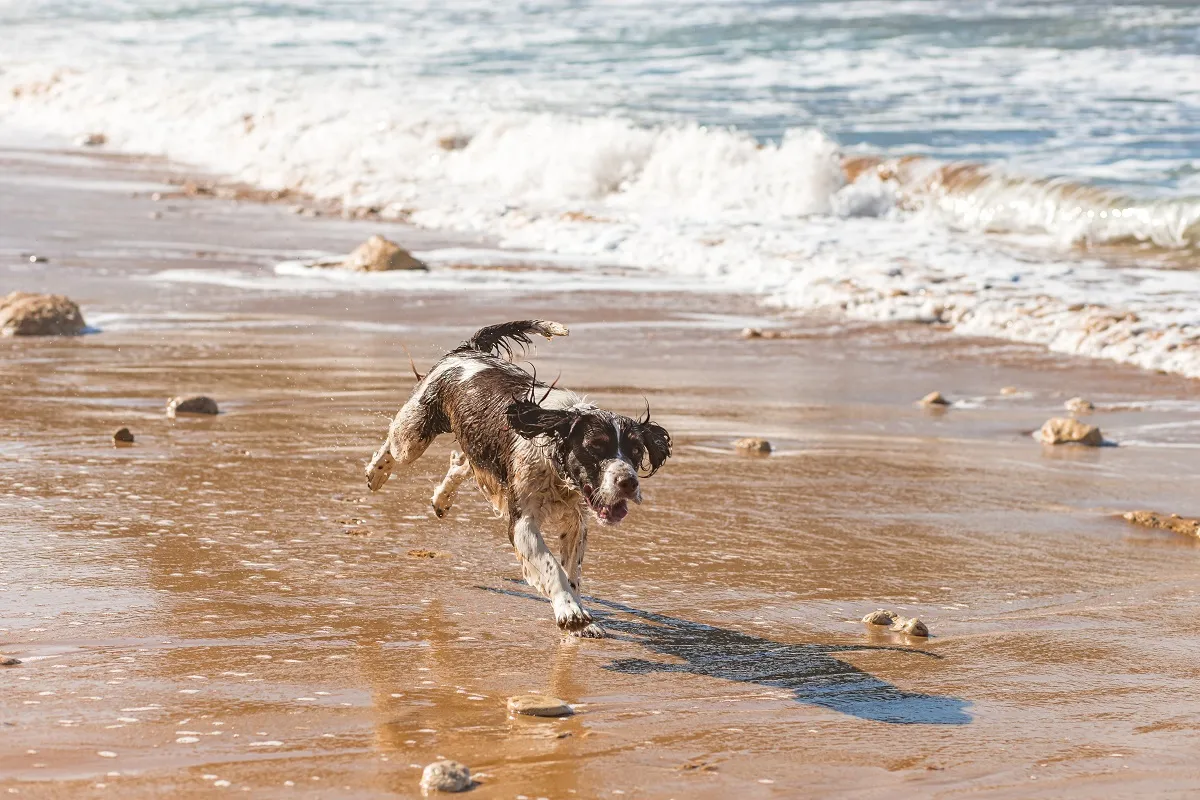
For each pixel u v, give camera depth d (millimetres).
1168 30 43812
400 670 6238
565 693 6074
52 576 7305
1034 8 51156
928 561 8414
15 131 34250
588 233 22453
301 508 8867
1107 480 10578
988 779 5242
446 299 17531
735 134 26781
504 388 7254
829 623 7250
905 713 5969
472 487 9539
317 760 5176
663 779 5141
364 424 11234
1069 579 8125
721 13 51625
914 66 38625
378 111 31797
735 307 17812
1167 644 7008
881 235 22406
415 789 4938
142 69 39062
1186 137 27922
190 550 7883
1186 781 5266
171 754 5172
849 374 14430
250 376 13008
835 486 10141
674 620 7211
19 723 5414
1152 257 20625
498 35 46656
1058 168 25266
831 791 5082
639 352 15141
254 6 57031
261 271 19016
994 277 19109
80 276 18078
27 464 9680
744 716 5871
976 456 11289
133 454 10055
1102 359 15352
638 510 9336
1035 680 6449
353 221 23969
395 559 7926
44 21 52688
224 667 6152
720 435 11672
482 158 28203
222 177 28297
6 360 13469
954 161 25625
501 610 7168
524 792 4961
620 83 36250
